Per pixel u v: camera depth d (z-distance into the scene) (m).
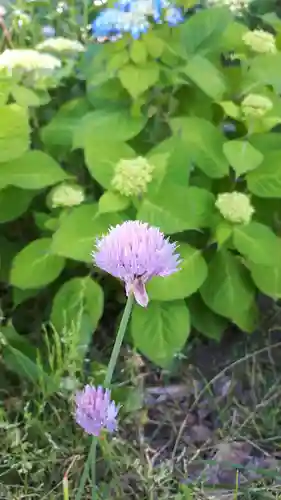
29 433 0.48
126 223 0.31
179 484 0.46
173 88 0.61
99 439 0.45
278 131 0.68
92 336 0.57
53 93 0.67
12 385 0.54
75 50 0.66
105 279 0.59
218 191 0.60
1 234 0.61
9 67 0.59
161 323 0.53
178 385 0.58
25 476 0.45
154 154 0.54
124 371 0.54
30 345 0.53
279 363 0.60
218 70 0.61
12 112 0.53
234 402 0.56
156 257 0.30
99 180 0.54
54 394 0.49
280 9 0.83
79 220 0.52
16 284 0.53
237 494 0.47
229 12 0.65
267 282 0.55
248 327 0.56
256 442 0.53
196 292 0.58
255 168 0.57
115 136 0.58
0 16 0.69
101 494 0.45
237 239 0.54
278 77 0.61
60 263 0.54
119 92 0.60
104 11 0.66
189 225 0.52
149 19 0.60
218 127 0.62
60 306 0.54
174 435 0.54
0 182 0.54
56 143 0.61
